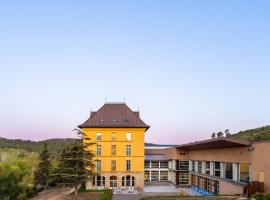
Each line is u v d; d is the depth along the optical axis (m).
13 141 187.88
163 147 88.00
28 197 55.69
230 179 46.12
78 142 56.75
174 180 70.56
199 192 58.16
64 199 51.25
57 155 102.56
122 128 65.94
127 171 65.06
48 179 69.94
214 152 52.62
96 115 68.44
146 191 59.62
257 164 38.25
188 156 69.62
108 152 65.44
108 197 48.44
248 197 36.72
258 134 76.81
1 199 49.16
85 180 56.53
